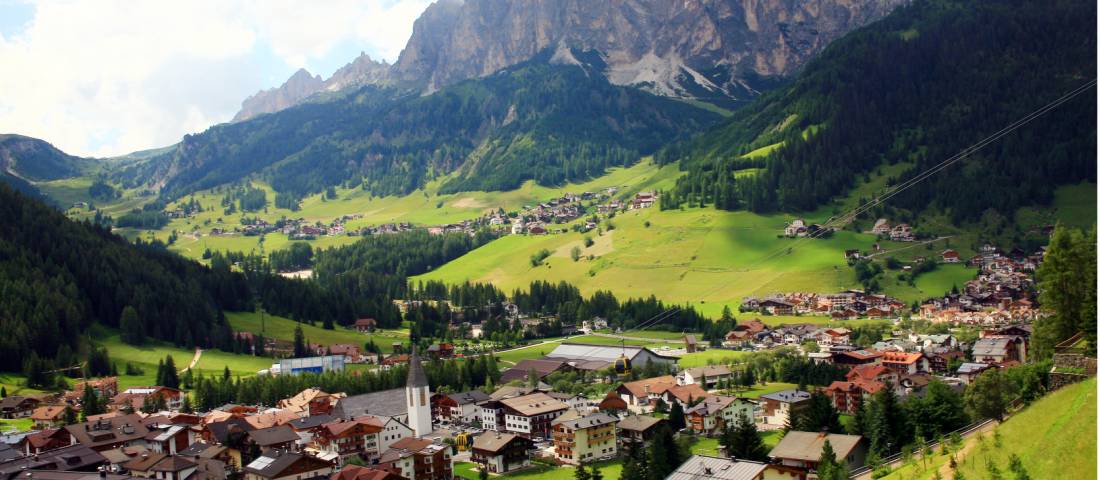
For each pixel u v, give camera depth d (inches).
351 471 6569.9
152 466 7076.8
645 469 6299.2
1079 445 3929.6
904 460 5629.9
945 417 6220.5
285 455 7032.5
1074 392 4613.7
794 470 5816.9
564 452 7731.3
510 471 7490.2
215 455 7564.0
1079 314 7037.4
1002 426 4940.9
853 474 5797.2
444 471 7239.2
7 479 6550.2
